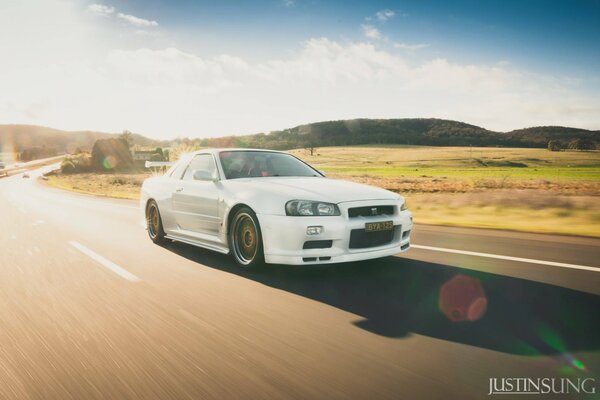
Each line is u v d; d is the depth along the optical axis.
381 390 1.92
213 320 2.86
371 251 3.97
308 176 5.30
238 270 4.30
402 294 3.39
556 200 10.09
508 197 11.07
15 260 4.93
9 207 13.12
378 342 2.46
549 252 5.01
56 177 78.94
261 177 4.98
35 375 2.14
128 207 12.84
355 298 3.31
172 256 5.05
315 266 4.42
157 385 2.01
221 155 5.23
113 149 107.94
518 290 3.45
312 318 2.87
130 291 3.57
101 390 1.98
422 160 108.44
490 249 5.23
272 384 1.99
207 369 2.16
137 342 2.51
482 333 2.56
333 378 2.04
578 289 3.46
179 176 5.68
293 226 3.79
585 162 106.94
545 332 2.56
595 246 5.40
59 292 3.59
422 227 7.51
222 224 4.56
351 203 3.94
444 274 4.00
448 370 2.10
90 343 2.51
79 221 8.94
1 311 3.14
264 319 2.87
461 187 30.64
